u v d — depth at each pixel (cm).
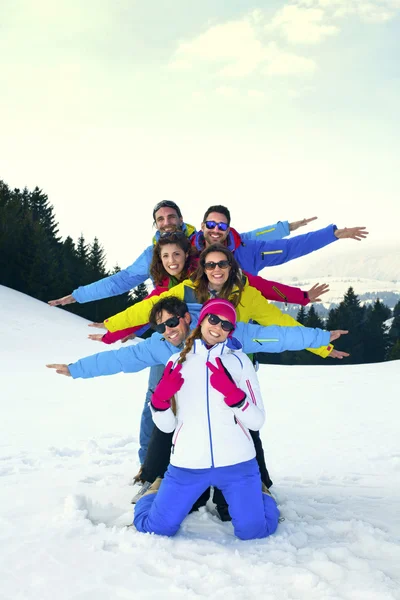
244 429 338
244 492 326
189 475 327
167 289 419
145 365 384
